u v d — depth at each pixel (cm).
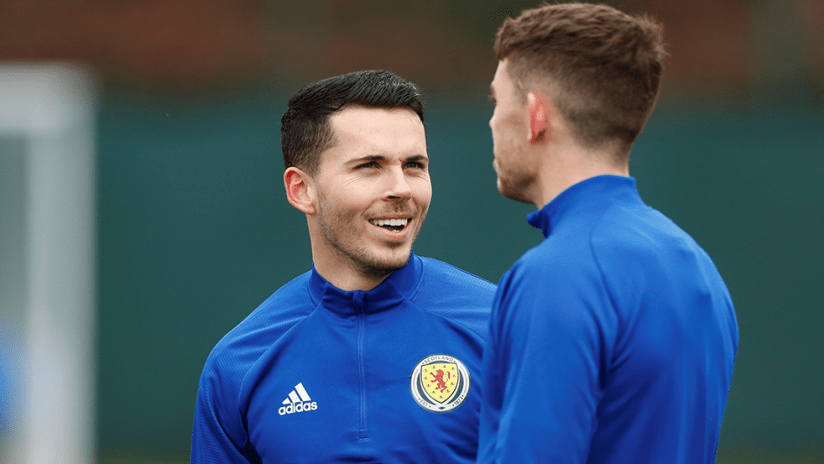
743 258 2169
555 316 453
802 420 2138
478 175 2208
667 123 2439
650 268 472
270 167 2191
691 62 4494
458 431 611
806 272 2159
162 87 4266
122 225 2178
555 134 505
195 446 680
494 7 4662
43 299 2017
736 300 2167
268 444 631
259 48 4356
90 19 4397
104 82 4244
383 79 623
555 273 462
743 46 4503
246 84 4253
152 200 2178
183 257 2180
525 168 522
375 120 609
